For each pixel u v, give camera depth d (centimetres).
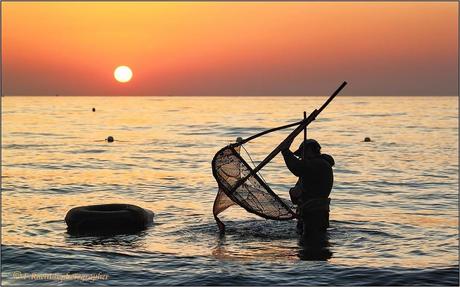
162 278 824
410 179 1952
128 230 1120
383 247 993
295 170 1065
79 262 898
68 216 1138
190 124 5688
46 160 2547
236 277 825
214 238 1049
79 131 4700
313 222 1065
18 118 6969
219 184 1115
